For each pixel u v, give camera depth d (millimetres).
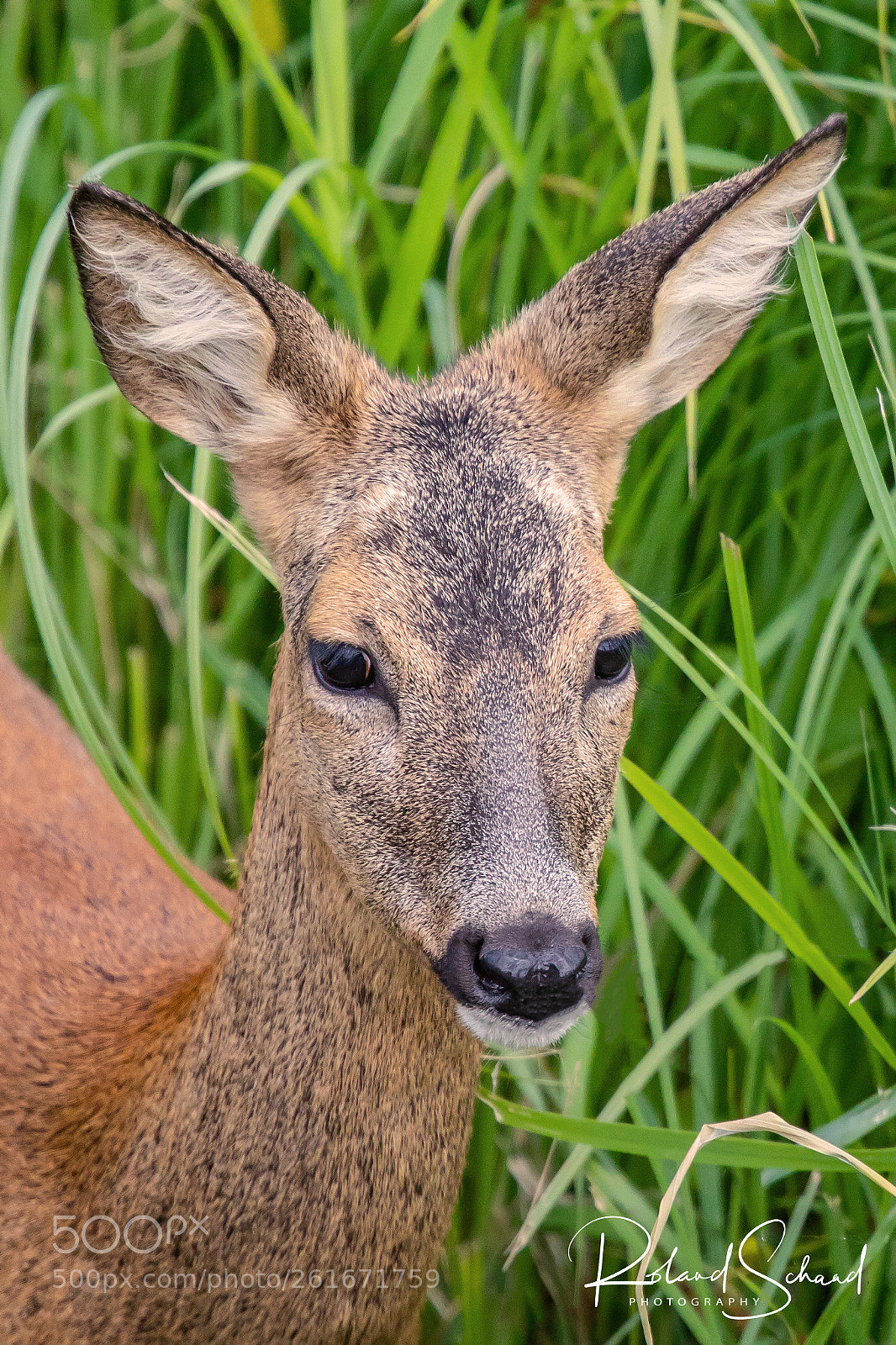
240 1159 6172
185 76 10992
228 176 8328
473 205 8992
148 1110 6301
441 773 5746
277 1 10086
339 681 5926
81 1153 6457
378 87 10516
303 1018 6137
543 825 5660
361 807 5898
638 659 7367
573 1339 8523
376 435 6328
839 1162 6676
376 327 10188
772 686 9586
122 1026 6945
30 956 7426
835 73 10062
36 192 10570
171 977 7168
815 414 9727
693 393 7773
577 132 10164
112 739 7793
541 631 5859
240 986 6207
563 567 5984
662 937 9031
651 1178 8703
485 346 6930
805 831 9312
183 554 10406
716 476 9664
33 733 9188
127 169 10406
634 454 9578
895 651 9898
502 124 8672
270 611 10492
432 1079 6234
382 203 9727
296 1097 6141
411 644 5812
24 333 7258
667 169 10258
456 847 5668
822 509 9453
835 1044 8734
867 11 10023
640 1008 8938
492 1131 8523
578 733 5961
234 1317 6250
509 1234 8633
